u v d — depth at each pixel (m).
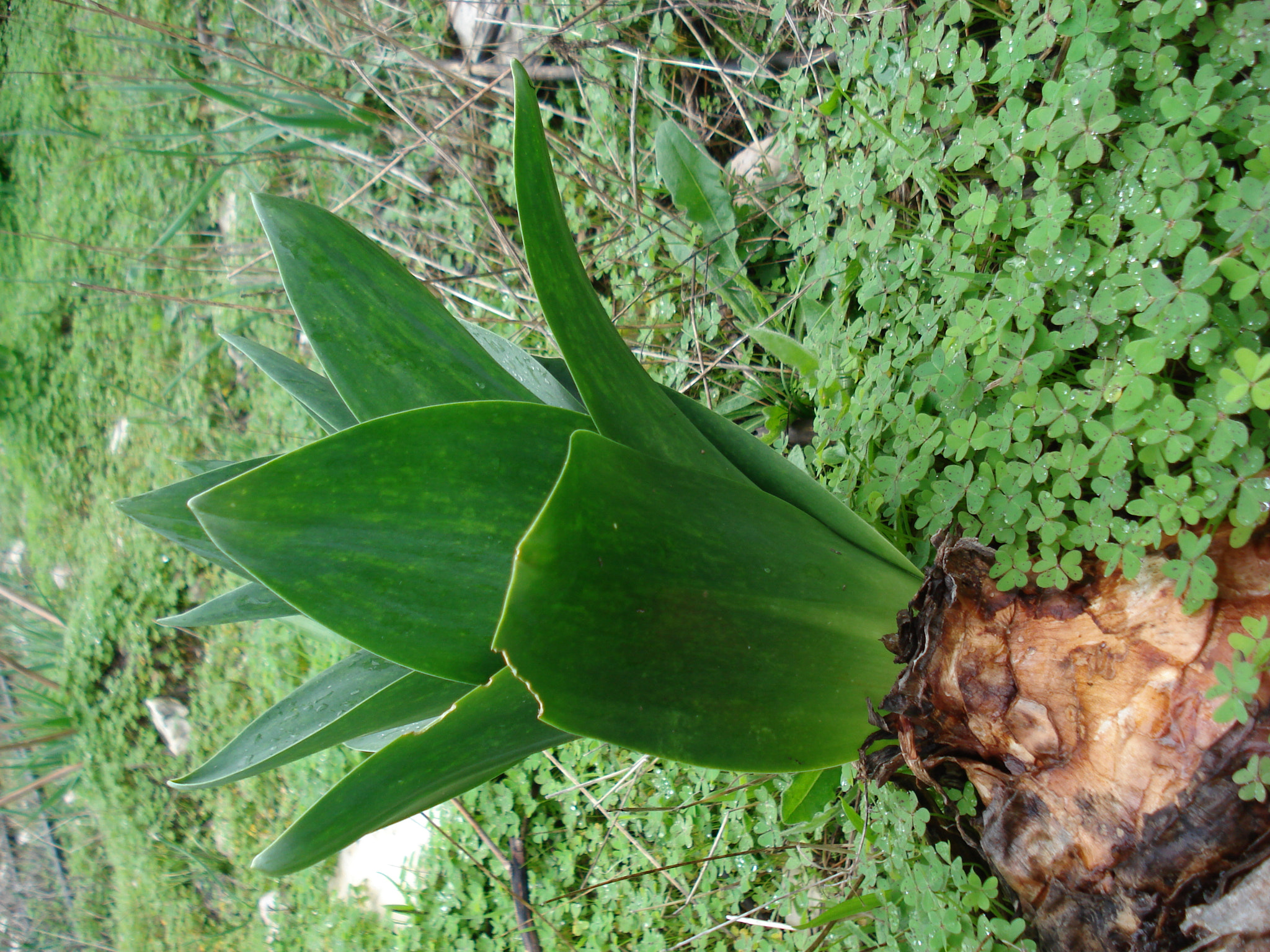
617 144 0.83
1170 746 0.31
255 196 0.42
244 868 1.23
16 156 1.89
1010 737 0.35
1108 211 0.38
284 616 0.49
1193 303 0.33
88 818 1.63
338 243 0.42
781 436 0.61
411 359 0.41
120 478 1.56
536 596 0.32
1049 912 0.34
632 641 0.35
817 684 0.40
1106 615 0.33
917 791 0.43
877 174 0.54
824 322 0.56
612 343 0.41
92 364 1.64
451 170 1.03
